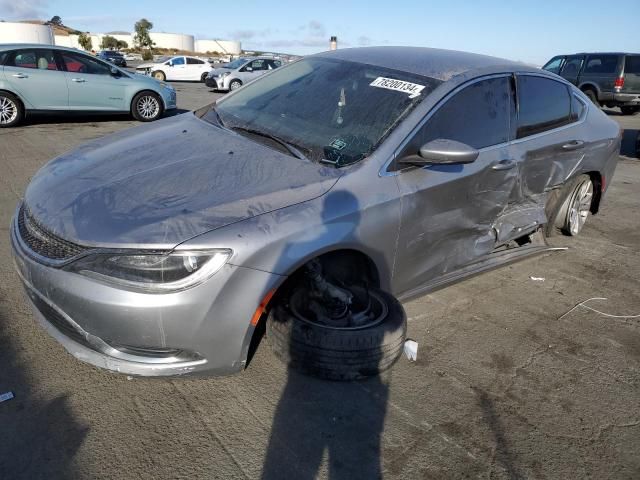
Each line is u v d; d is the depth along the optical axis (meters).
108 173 2.76
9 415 2.36
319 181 2.67
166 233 2.24
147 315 2.22
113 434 2.31
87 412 2.42
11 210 4.94
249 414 2.49
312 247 2.47
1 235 4.32
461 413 2.63
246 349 2.46
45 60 10.09
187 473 2.15
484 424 2.57
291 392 2.65
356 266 2.92
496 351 3.20
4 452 2.17
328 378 2.67
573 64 17.52
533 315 3.68
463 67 3.52
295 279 2.71
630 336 3.52
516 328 3.49
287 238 2.40
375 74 3.47
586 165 4.60
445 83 3.28
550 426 2.60
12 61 9.77
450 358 3.08
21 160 7.09
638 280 4.43
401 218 2.88
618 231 5.66
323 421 2.48
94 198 2.51
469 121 3.35
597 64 16.81
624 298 4.08
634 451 2.49
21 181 5.98
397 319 2.73
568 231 5.06
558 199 4.66
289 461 2.25
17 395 2.48
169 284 2.22
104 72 10.82
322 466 2.24
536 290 4.09
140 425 2.37
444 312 3.61
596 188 5.18
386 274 2.96
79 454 2.19
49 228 2.42
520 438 2.50
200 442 2.31
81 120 11.31
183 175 2.68
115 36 94.25
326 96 3.42
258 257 2.33
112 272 2.23
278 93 3.67
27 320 3.09
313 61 3.96
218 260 2.26
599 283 4.31
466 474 2.27
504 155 3.54
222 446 2.29
